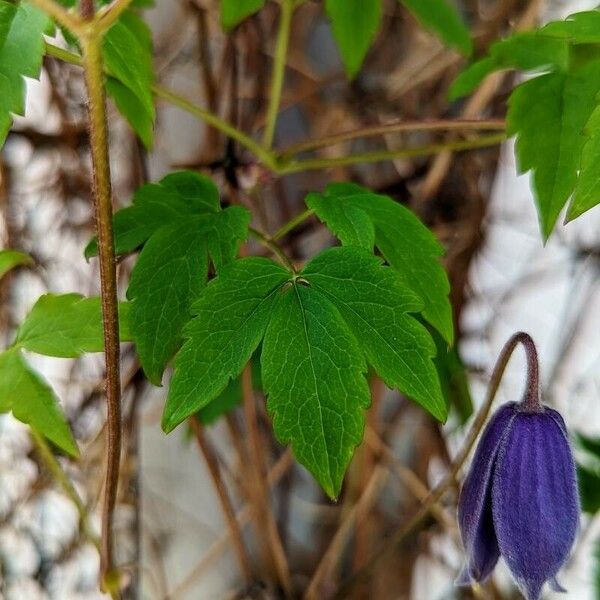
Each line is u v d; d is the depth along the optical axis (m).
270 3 0.53
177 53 0.53
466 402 0.53
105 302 0.40
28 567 0.57
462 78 0.48
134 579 0.56
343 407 0.40
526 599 0.42
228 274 0.41
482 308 0.58
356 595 0.57
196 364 0.40
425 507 0.48
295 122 0.54
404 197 0.55
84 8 0.38
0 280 0.54
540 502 0.42
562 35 0.43
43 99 0.53
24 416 0.44
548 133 0.44
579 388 0.60
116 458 0.42
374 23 0.50
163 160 0.54
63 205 0.54
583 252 0.58
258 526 0.55
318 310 0.40
